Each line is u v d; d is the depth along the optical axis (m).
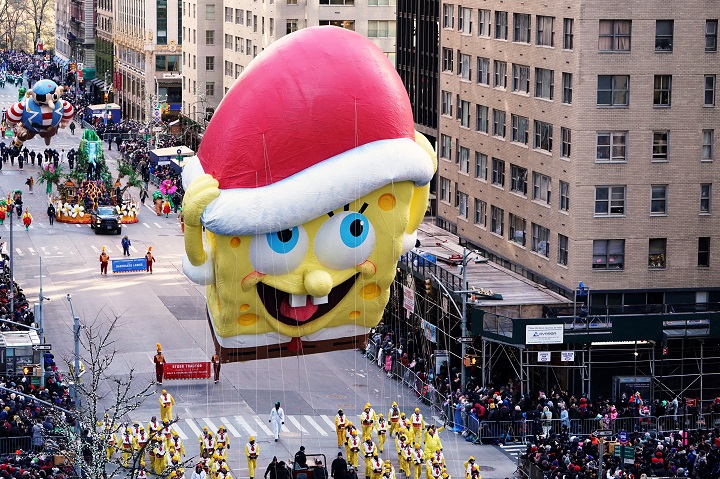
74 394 99.00
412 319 117.06
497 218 128.00
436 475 88.00
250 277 48.84
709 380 110.19
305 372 116.69
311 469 87.25
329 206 48.25
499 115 127.69
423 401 109.06
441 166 142.62
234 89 49.53
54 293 140.38
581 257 112.25
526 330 102.88
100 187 186.62
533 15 119.94
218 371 112.38
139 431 89.75
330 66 48.94
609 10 110.12
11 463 81.44
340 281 49.78
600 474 82.12
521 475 90.69
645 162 111.94
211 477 86.94
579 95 110.94
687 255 113.25
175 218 185.38
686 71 111.38
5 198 191.50
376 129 48.66
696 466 87.69
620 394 106.62
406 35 160.75
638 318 104.44
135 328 128.00
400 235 49.88
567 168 113.25
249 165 47.97
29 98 191.38
